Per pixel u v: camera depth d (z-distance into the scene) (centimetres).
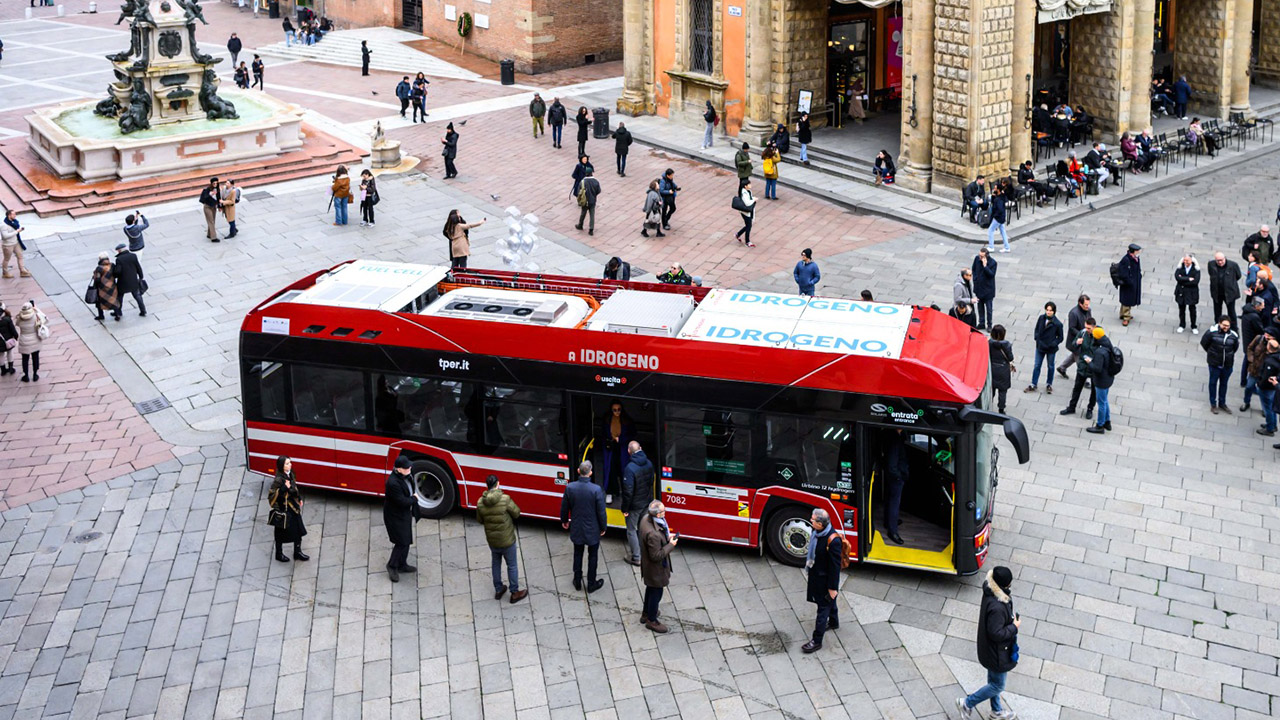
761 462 1722
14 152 4056
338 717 1482
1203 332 2547
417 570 1791
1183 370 2375
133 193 3628
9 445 2220
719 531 1775
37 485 2075
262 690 1537
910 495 1788
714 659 1568
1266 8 4522
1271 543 1777
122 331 2730
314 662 1588
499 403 1836
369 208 3391
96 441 2233
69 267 3131
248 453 2011
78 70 5762
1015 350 2483
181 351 2619
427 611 1691
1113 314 2653
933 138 3478
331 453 1953
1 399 2412
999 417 1570
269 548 1862
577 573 1716
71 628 1677
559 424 1817
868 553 1708
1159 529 1823
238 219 3462
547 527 1906
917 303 2750
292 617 1686
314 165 3941
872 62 4259
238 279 3014
